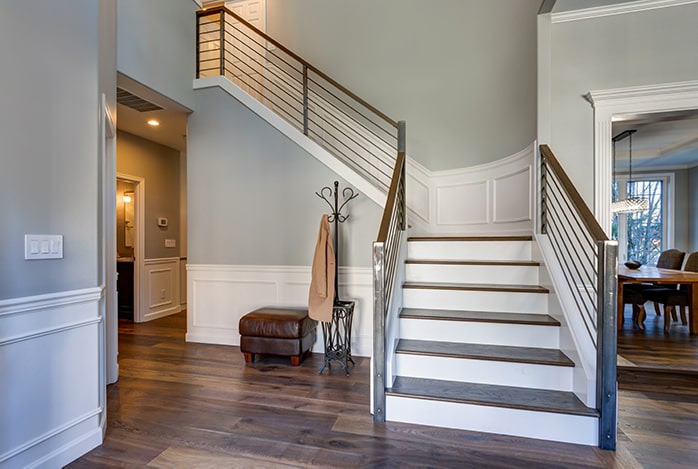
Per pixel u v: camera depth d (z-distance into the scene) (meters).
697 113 2.74
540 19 2.73
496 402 1.94
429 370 2.26
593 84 2.86
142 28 3.05
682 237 6.52
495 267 2.79
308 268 3.44
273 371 2.90
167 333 4.13
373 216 3.27
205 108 3.69
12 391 1.50
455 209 3.75
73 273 1.76
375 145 3.91
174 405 2.30
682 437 1.93
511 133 3.32
